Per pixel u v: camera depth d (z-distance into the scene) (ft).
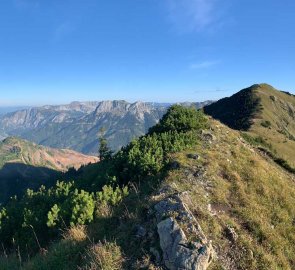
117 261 36.94
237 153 73.36
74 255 41.22
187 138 75.77
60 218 51.90
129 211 47.01
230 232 42.75
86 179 77.61
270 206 55.88
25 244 52.21
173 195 45.44
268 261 40.98
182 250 36.70
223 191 53.57
